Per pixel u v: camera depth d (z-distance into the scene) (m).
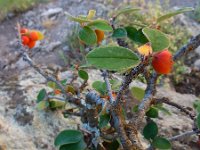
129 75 0.11
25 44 0.17
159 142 0.14
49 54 0.37
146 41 0.14
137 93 0.17
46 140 0.18
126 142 0.12
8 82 0.23
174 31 0.36
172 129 0.20
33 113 0.19
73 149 0.14
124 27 0.15
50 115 0.19
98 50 0.10
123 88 0.12
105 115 0.13
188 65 0.33
